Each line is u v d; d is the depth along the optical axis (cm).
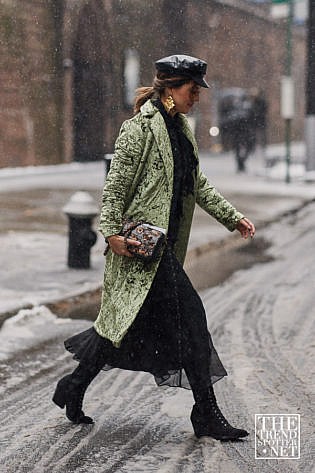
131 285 686
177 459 675
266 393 865
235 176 4244
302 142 9838
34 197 3045
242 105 4600
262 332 1155
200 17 6538
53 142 4831
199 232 2186
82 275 1534
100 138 5309
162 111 699
